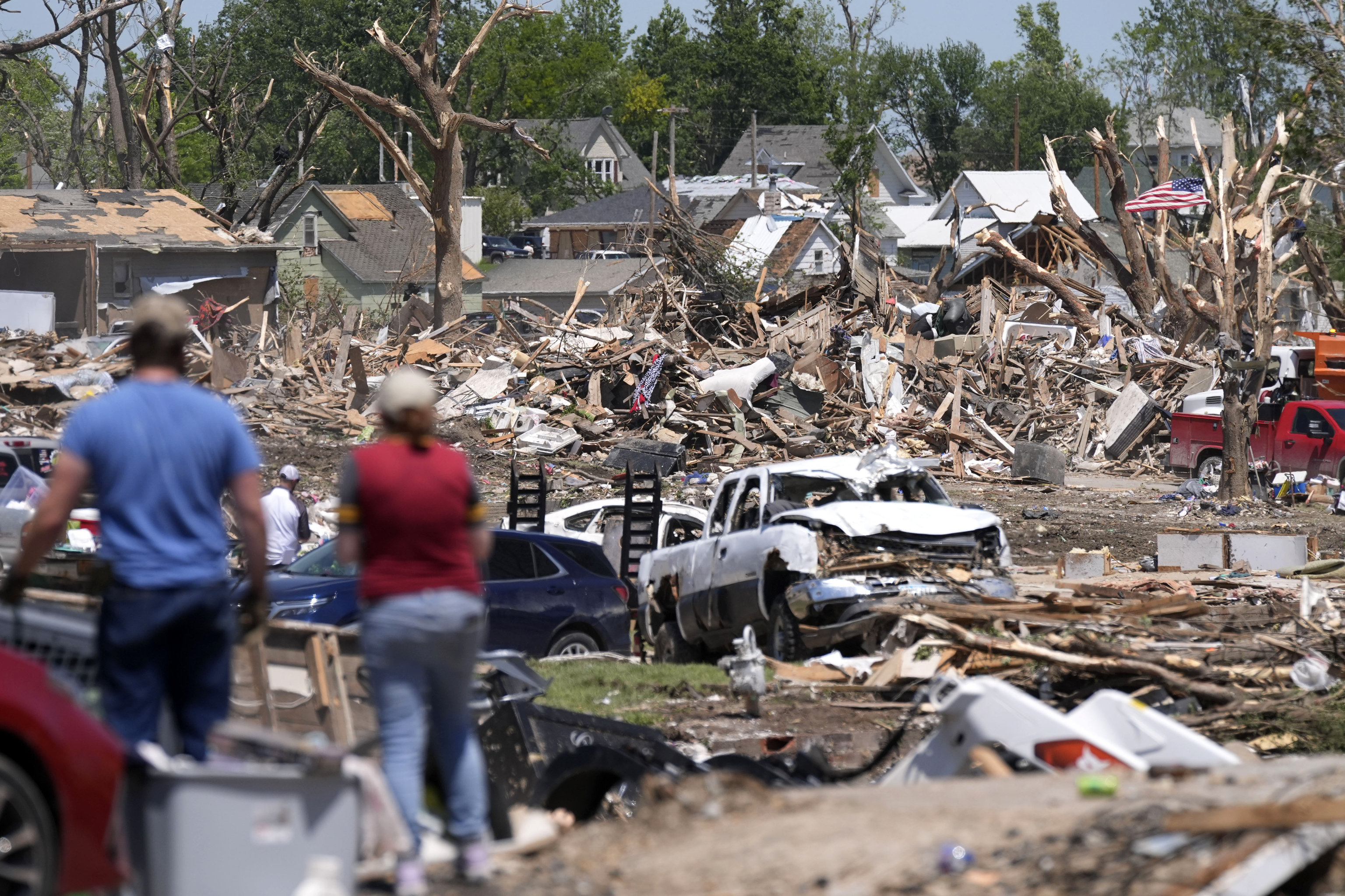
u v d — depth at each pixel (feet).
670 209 424.87
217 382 317.01
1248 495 253.03
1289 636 96.48
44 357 293.43
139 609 40.27
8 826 38.14
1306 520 225.35
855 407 336.49
